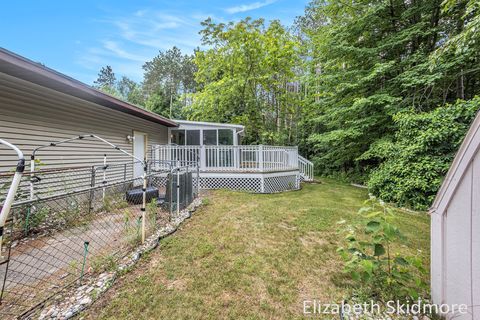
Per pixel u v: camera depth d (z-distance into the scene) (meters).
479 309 1.76
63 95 5.53
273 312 2.20
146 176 3.70
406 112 7.59
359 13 10.12
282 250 3.48
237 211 5.54
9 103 4.37
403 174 6.44
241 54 13.36
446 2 5.66
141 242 3.51
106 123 7.10
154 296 2.38
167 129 11.88
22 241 3.53
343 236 4.04
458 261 1.93
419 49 8.64
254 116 15.94
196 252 3.34
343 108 10.04
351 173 12.48
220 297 2.40
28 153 4.71
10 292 2.37
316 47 11.63
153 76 27.20
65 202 4.42
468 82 8.64
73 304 2.21
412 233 4.34
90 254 3.17
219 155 8.80
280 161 9.33
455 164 1.95
